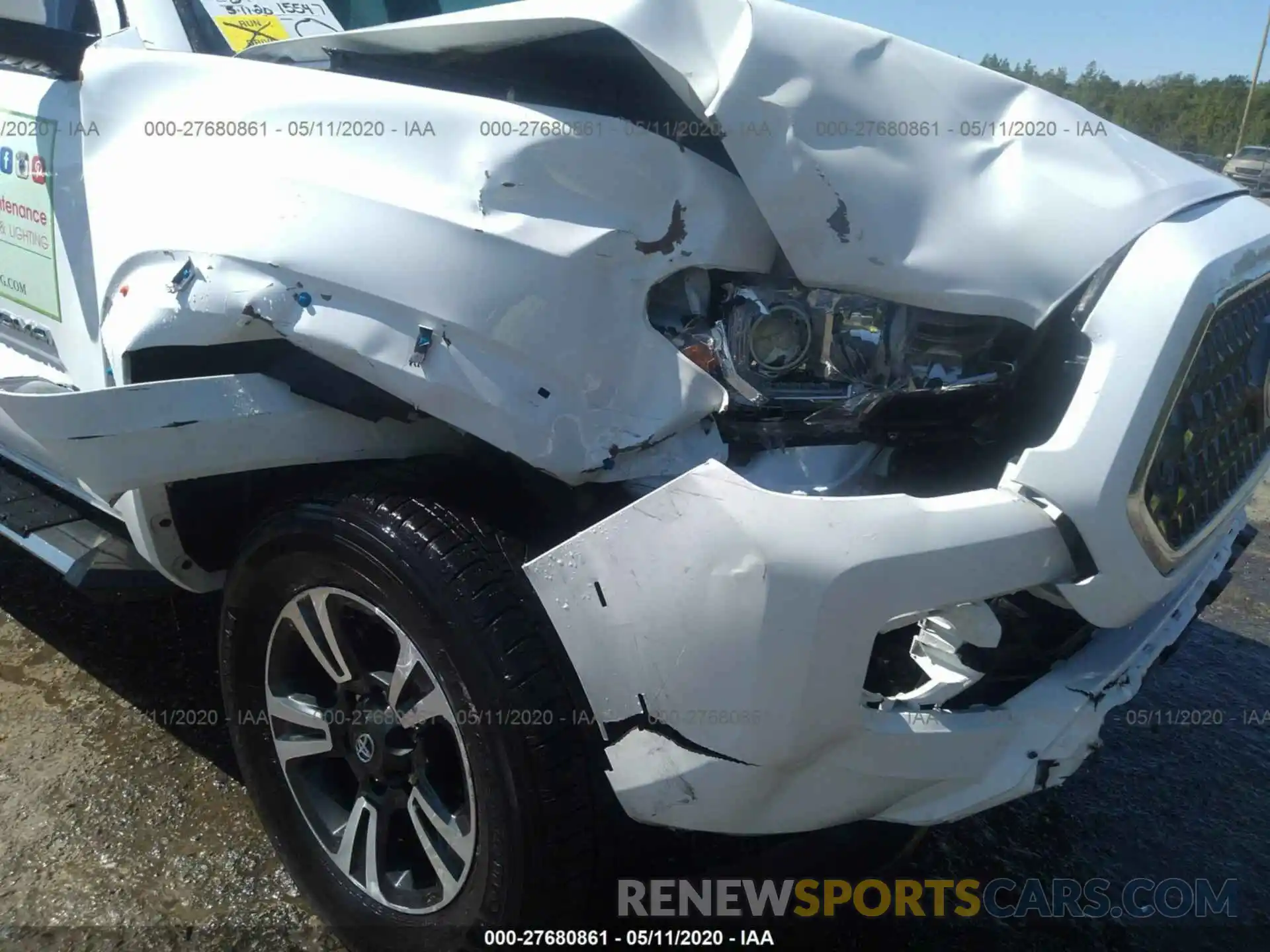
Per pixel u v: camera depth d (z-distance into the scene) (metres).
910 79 1.94
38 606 3.34
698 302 1.81
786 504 1.59
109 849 2.34
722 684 1.62
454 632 1.73
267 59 2.36
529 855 1.73
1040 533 1.72
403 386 1.72
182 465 1.85
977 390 1.84
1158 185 2.01
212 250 1.85
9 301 2.78
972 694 1.88
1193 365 1.83
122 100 2.20
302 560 1.93
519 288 1.69
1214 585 2.38
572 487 1.81
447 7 3.24
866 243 1.79
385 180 1.78
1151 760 2.96
